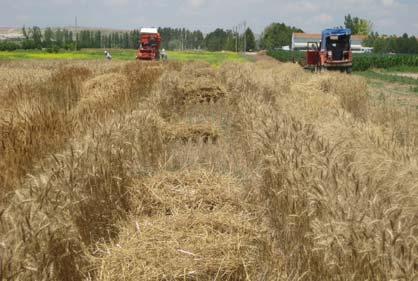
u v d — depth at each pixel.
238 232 5.14
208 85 15.35
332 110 10.77
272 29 136.75
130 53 85.69
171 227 5.23
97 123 8.52
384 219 3.88
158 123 9.49
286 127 7.25
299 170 5.43
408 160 6.14
